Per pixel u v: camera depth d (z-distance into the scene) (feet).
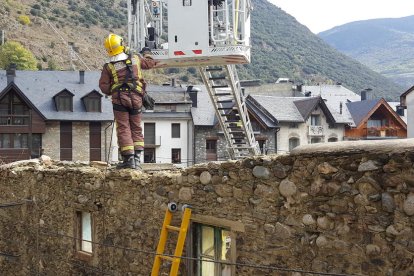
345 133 185.06
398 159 16.90
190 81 312.29
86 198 31.37
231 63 50.96
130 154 30.37
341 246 18.53
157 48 49.70
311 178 19.47
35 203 36.19
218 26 50.21
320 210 19.20
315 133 178.09
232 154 69.92
